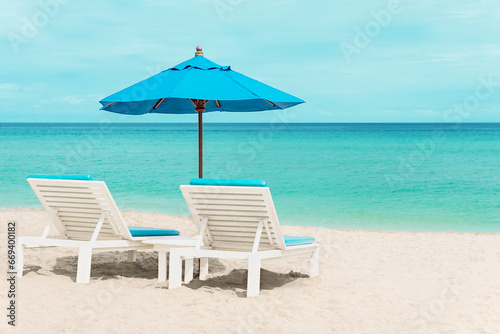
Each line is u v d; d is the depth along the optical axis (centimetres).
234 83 529
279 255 511
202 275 562
